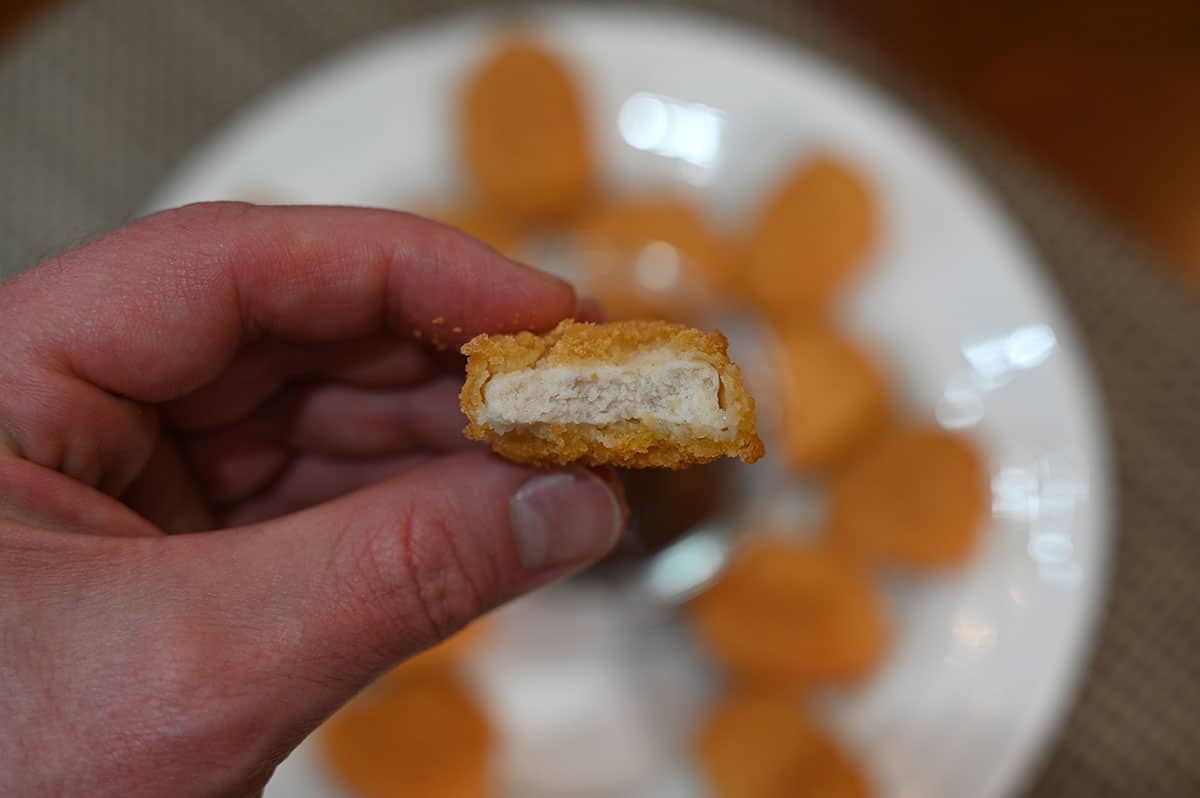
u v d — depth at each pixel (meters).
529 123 0.37
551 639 0.36
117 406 0.28
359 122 0.38
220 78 0.41
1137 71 0.41
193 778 0.24
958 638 0.35
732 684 0.36
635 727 0.36
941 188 0.37
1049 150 0.41
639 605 0.36
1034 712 0.34
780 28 0.42
